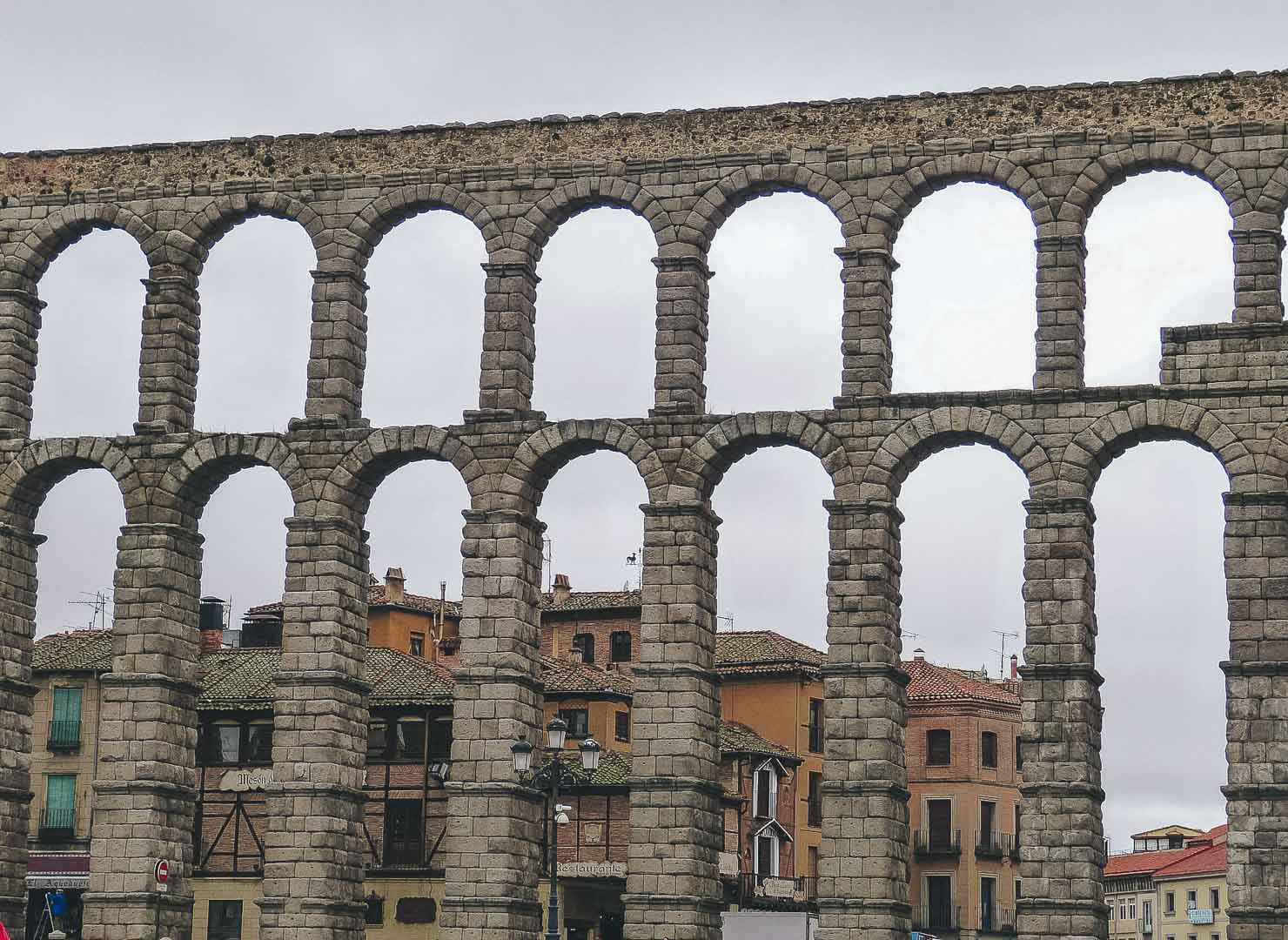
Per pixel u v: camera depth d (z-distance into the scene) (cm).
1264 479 6981
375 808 9794
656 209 7575
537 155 7719
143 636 7694
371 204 7800
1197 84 7269
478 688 7412
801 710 11719
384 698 9838
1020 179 7331
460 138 7788
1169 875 15250
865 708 7150
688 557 7331
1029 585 7106
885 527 7225
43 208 8081
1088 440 7119
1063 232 7262
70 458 7850
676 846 7194
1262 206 7144
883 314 7381
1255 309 7100
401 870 9650
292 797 7481
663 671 7288
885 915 7019
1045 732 7012
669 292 7512
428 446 7575
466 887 7306
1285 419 7000
